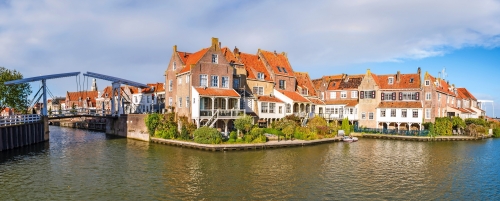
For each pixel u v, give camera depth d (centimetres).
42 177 2916
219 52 5259
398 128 6631
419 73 6775
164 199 2348
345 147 4828
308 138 5238
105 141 5375
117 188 2598
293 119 5769
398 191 2625
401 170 3331
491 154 4378
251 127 4853
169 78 5844
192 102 4919
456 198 2486
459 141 5919
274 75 6328
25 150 4366
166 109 5756
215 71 5197
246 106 5534
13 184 2695
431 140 5888
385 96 6944
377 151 4497
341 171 3225
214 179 2858
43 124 5400
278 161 3619
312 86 7638
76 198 2364
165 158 3709
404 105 6625
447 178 3047
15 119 4462
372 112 6988
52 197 2383
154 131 5212
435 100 6744
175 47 5709
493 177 3098
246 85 5816
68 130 8338
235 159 3669
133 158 3728
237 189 2588
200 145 4241
